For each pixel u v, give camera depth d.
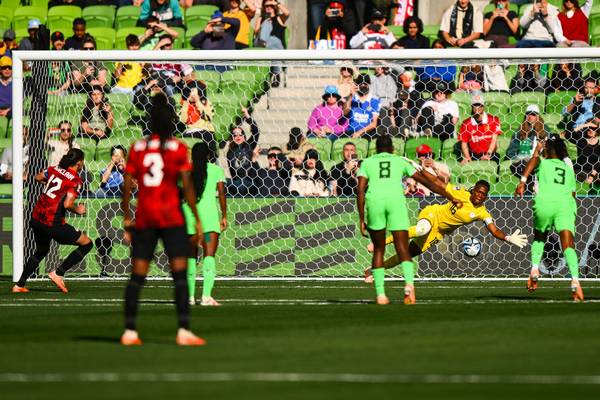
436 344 30.23
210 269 43.25
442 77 69.88
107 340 31.41
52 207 50.94
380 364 26.44
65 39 82.38
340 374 24.80
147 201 29.73
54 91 62.47
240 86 71.75
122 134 66.50
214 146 66.50
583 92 67.62
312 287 53.84
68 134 63.28
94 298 47.50
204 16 84.38
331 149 67.12
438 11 85.88
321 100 72.12
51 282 58.25
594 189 63.69
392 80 67.94
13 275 57.50
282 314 39.31
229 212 60.31
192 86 68.81
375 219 43.25
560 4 81.62
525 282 56.97
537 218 45.84
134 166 30.02
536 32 76.38
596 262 59.00
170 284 56.41
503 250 59.69
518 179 65.12
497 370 25.45
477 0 85.12
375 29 74.50
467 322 36.22
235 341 31.06
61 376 24.53
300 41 86.50
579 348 29.36
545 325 35.22
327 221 60.00
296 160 62.53
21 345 30.20
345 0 77.00
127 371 25.27
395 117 67.25
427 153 64.38
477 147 65.50
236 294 49.34
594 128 64.50
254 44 79.19
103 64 69.69
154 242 30.23
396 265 55.25
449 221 53.72
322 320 37.03
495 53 57.06
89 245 51.53
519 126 68.75
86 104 65.88
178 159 29.72
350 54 57.59
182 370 25.41
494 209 59.84
